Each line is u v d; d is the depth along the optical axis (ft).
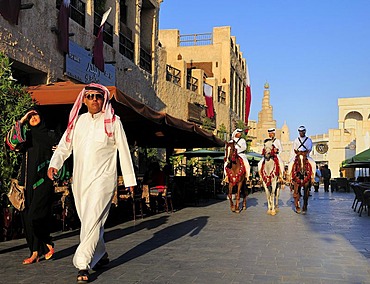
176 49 135.74
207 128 108.99
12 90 29.53
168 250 24.34
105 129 18.57
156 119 38.27
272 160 45.06
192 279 18.07
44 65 44.83
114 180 18.67
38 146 20.77
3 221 27.76
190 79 105.29
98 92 18.67
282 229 33.04
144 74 76.89
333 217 42.04
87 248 17.61
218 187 78.18
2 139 27.43
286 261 21.57
